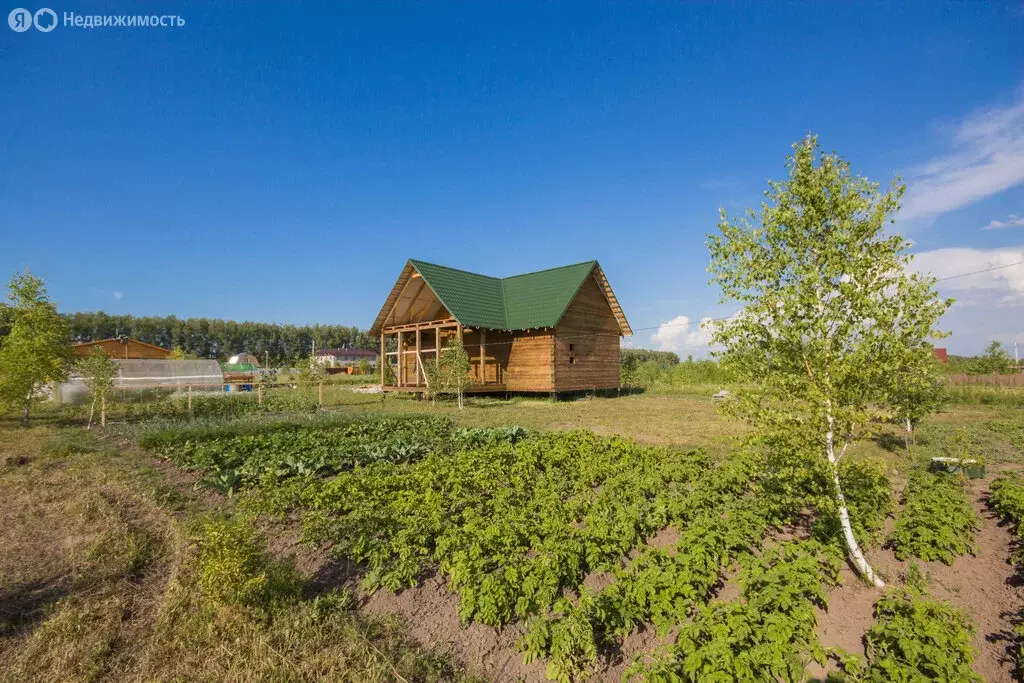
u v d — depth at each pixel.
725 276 6.99
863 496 7.55
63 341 21.59
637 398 30.66
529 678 4.98
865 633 5.32
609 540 6.99
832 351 6.35
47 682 4.86
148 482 11.03
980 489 9.57
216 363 42.19
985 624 5.51
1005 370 30.28
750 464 9.03
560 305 28.91
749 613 4.93
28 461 13.59
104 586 6.64
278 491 9.27
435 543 7.54
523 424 18.97
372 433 16.11
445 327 30.53
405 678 4.86
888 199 6.23
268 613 5.77
